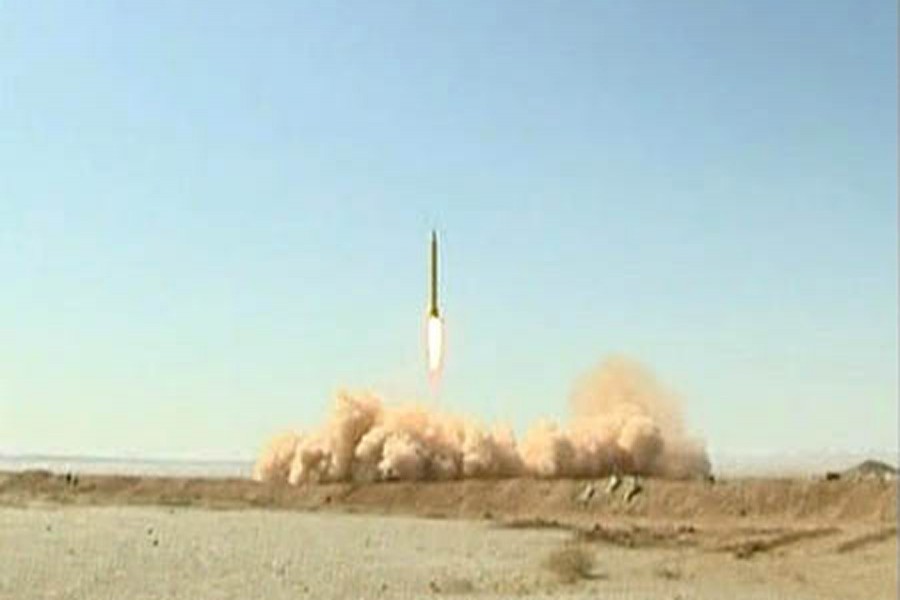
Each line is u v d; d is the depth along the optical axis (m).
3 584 104.75
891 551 146.50
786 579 121.81
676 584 117.06
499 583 115.62
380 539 169.00
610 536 177.12
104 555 131.75
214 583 110.81
